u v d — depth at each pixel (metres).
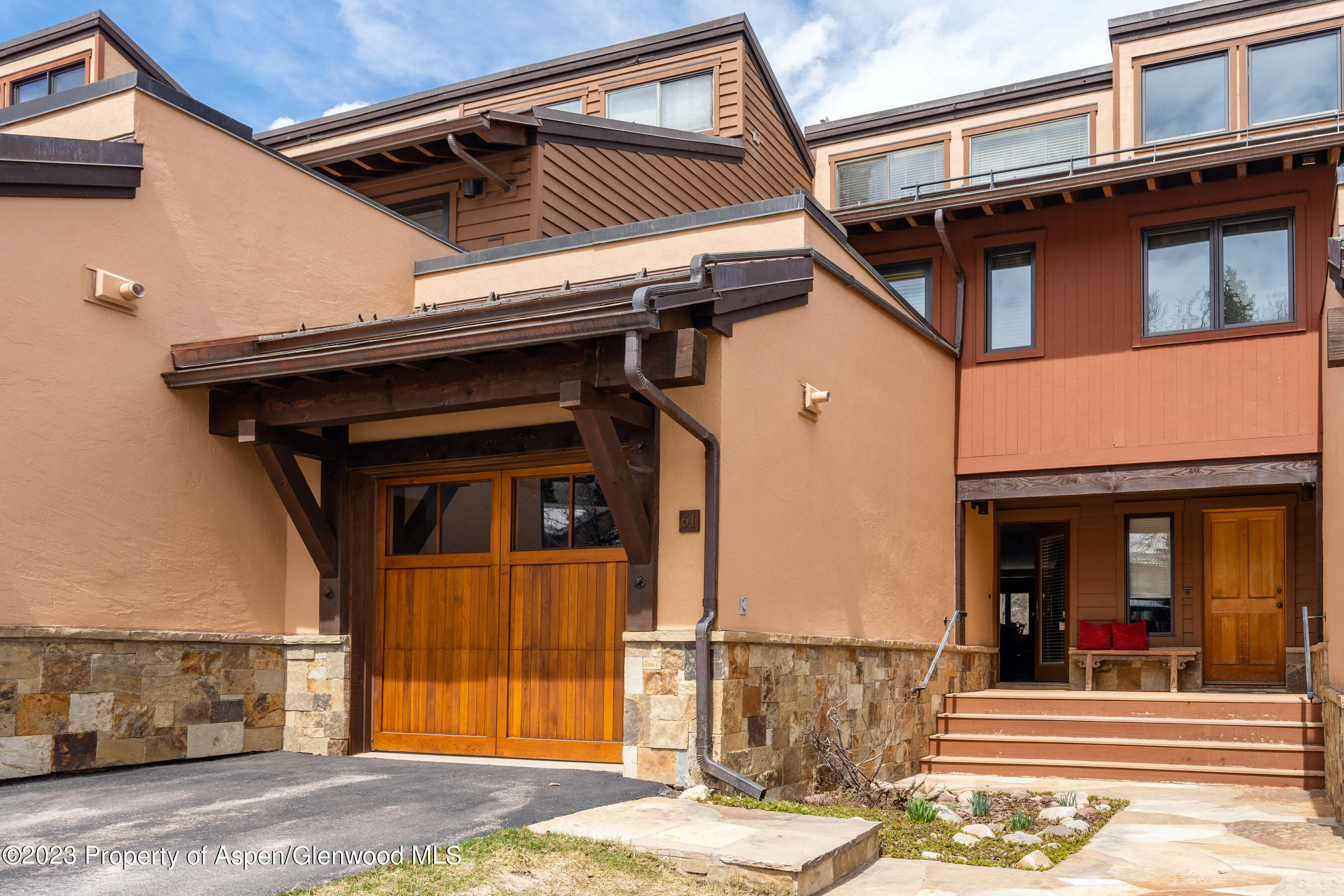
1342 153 10.16
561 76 14.78
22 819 5.21
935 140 15.59
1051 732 9.80
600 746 7.10
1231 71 12.81
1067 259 11.52
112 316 7.08
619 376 6.10
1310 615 11.56
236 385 7.43
